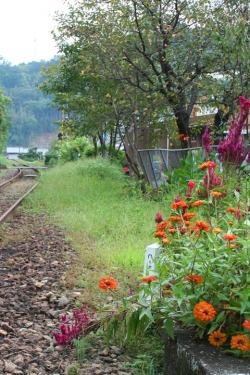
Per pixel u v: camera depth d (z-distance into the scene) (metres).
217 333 3.15
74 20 14.36
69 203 14.04
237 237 3.41
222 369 2.78
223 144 5.79
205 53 12.93
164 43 13.88
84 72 15.06
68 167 25.97
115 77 14.65
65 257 7.52
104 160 24.17
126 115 15.81
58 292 5.76
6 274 6.65
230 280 3.32
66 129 18.20
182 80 13.77
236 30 11.08
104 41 13.94
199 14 13.16
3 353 3.98
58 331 4.52
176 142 18.34
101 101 16.08
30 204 14.60
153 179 14.65
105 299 5.26
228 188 5.09
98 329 4.29
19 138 130.88
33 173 37.47
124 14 13.79
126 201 12.48
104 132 25.16
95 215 11.02
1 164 47.56
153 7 13.57
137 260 6.88
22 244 8.83
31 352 4.02
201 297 3.34
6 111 49.47
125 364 3.76
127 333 3.76
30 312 5.07
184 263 3.43
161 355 3.87
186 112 14.58
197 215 4.72
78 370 3.63
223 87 12.52
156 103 14.38
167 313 3.44
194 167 8.75
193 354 3.03
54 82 21.45
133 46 14.29
